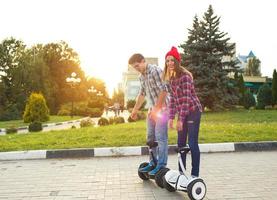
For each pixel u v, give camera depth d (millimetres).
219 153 6789
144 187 4324
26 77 41031
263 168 5320
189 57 24016
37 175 5133
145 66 4531
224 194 3926
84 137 8328
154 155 4562
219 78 23844
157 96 4520
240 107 31688
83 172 5270
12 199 3949
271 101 31453
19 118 37156
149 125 4641
